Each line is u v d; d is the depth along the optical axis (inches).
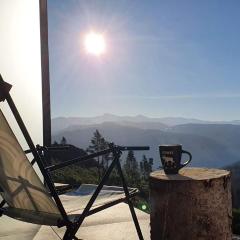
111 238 57.4
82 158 38.9
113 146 38.6
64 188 49.4
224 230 39.1
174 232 38.7
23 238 56.5
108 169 37.6
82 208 39.2
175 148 41.3
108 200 41.3
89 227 63.5
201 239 38.1
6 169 33.1
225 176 39.8
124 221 66.9
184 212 38.2
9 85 27.8
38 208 35.2
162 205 39.2
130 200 42.2
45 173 29.8
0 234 57.8
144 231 60.7
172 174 41.6
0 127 28.8
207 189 38.2
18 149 29.5
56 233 59.7
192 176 40.1
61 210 31.4
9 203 39.4
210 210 38.2
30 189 32.9
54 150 49.0
